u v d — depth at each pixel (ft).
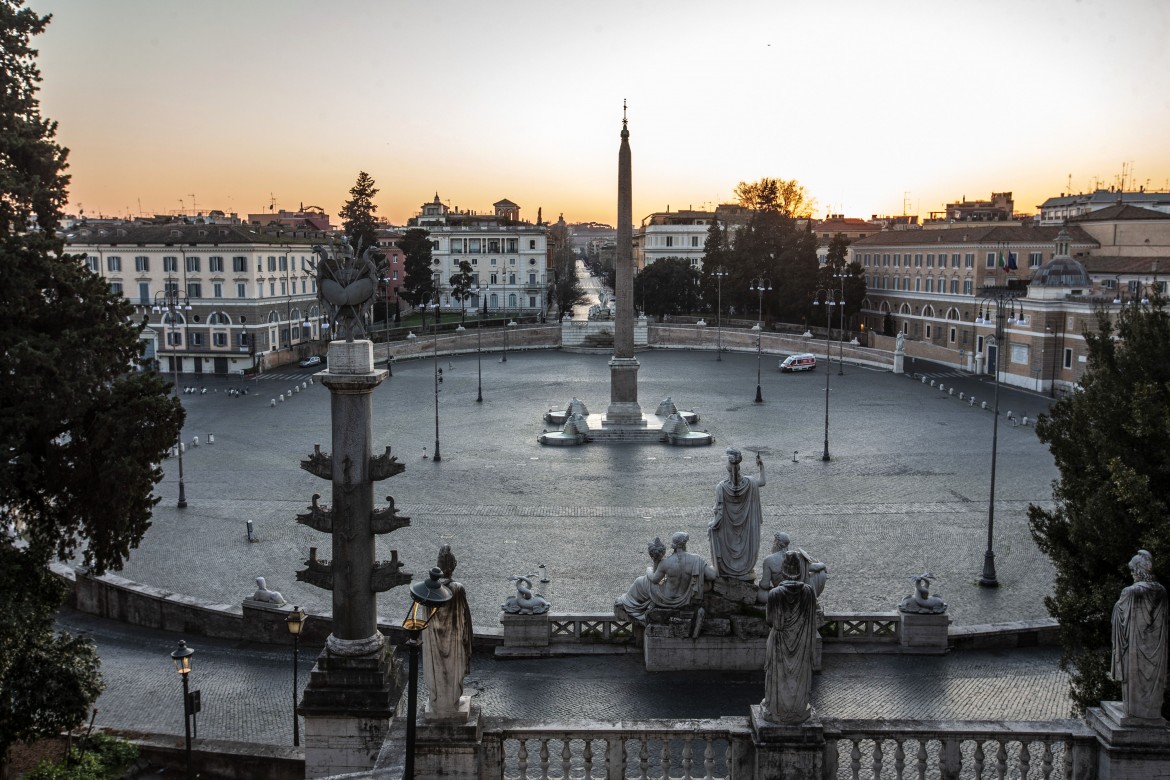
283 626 104.94
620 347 236.63
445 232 562.66
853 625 93.20
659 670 86.22
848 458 203.10
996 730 44.88
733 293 472.85
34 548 76.43
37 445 78.38
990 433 230.68
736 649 86.22
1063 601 68.39
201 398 295.07
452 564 45.03
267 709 88.48
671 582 87.40
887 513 158.51
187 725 70.79
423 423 249.34
